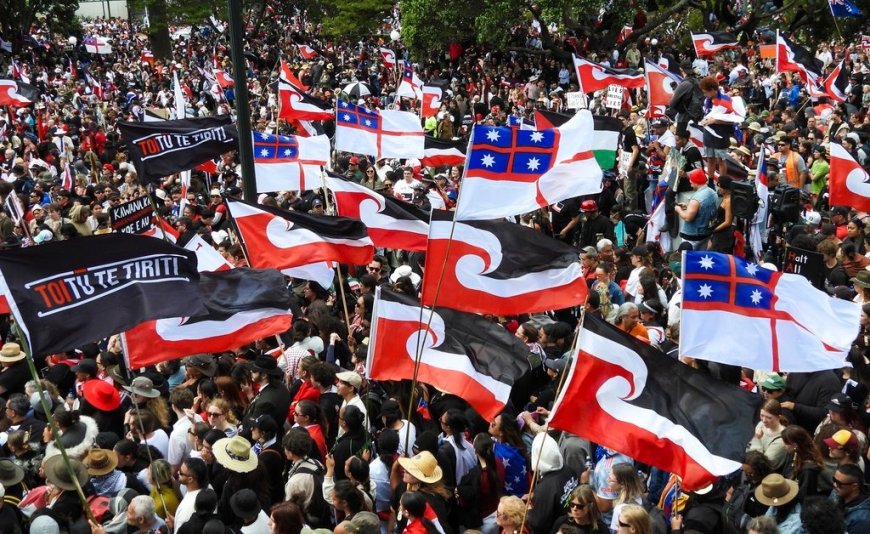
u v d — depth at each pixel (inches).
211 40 2758.4
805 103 1103.6
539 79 1505.9
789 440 337.7
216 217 765.3
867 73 1262.3
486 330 407.5
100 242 315.6
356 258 501.0
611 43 1631.4
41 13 2785.4
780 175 717.3
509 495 363.3
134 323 317.4
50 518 319.0
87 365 455.2
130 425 409.4
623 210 740.7
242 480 346.9
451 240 394.6
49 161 1106.7
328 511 362.0
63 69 2309.3
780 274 351.3
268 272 430.9
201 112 1547.7
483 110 1202.6
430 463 339.3
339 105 703.7
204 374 466.6
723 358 348.8
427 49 1752.0
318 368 426.6
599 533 307.1
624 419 315.9
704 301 349.7
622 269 592.4
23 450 393.7
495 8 1579.7
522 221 660.7
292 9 2822.3
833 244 528.4
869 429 360.8
